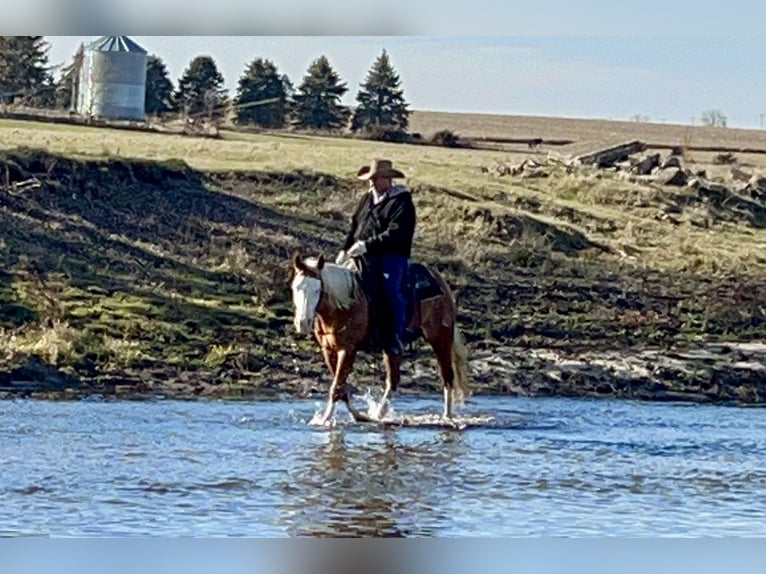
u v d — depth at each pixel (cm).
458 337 1573
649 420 1627
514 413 1644
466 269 2073
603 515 1103
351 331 1480
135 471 1208
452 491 1159
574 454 1356
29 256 1975
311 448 1337
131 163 2162
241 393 1752
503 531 1039
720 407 1788
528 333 1958
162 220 2094
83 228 2055
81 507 1080
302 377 1811
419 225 2148
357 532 1022
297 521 1050
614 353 1925
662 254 2148
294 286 1459
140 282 1966
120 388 1730
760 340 1997
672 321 2011
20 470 1202
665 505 1145
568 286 2059
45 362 1766
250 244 2066
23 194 2088
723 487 1220
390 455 1309
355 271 1485
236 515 1062
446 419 1555
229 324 1900
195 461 1256
